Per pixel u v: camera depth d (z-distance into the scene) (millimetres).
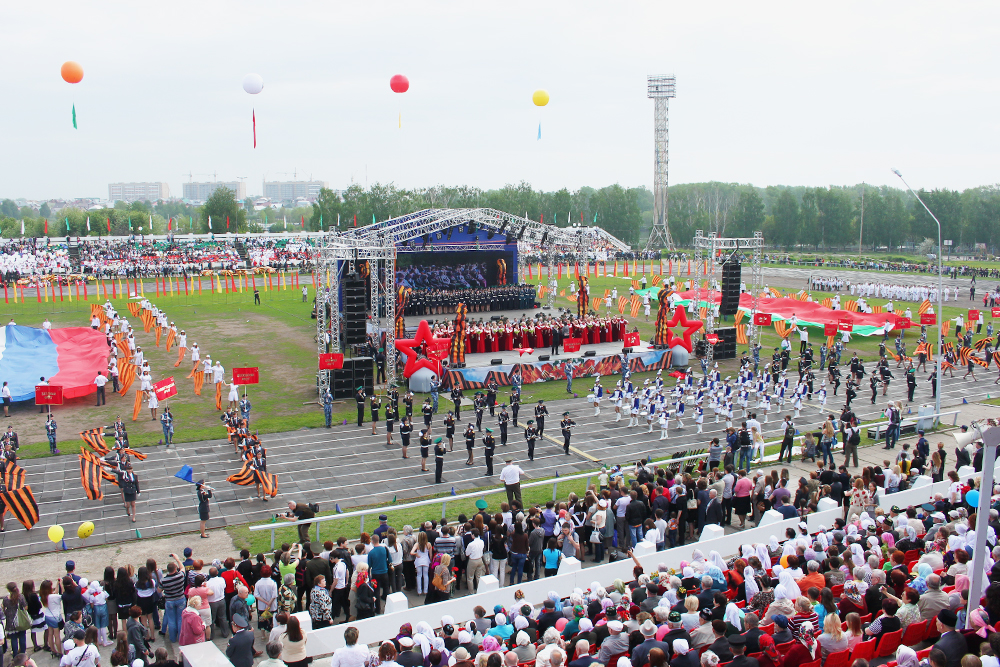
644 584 16172
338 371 44594
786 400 45188
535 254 114375
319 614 17234
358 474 32000
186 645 14734
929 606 14398
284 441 36688
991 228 163250
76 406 42688
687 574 17359
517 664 12477
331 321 47562
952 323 73500
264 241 131625
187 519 27078
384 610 19734
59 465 32969
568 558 20547
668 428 39438
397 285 75312
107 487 30375
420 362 46281
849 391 39094
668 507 23516
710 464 29141
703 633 13781
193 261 110188
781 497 23766
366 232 70562
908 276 123688
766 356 58438
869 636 14273
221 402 43781
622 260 142500
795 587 15633
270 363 54281
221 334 65250
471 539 20422
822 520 23062
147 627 18281
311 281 105250
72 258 106312
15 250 109000
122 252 112375
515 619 15164
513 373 48344
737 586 17094
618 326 59719
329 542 19938
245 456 29688
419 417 40938
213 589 17828
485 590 19062
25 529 26188
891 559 17250
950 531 18969
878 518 20938
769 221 176375
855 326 65688
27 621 17547
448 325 55688
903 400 45375
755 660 12008
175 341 61406
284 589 17953
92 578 22484
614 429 39156
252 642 15141
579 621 14719
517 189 168250
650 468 28250
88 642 14969
